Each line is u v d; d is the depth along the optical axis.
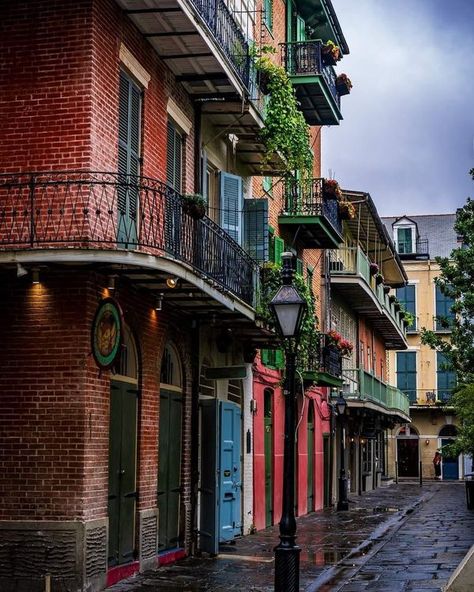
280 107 18.92
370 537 19.66
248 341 19.98
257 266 17.95
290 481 11.57
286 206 24.56
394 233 61.06
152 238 13.66
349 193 30.98
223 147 18.97
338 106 26.47
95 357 12.45
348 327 35.78
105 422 12.84
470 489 28.72
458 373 25.95
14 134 12.73
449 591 5.39
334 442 31.25
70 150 12.57
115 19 13.52
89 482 12.27
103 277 12.74
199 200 14.27
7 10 12.96
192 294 14.48
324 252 29.94
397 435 58.19
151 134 14.89
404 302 59.53
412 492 40.31
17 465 12.27
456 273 25.95
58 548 11.99
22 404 12.35
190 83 16.45
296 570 11.34
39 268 12.13
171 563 15.30
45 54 12.80
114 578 13.14
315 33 28.41
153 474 14.71
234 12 18.66
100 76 12.94
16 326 12.46
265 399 22.98
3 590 12.00
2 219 12.49
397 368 58.81
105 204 12.77
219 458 16.72
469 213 25.75
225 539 17.38
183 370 16.44
